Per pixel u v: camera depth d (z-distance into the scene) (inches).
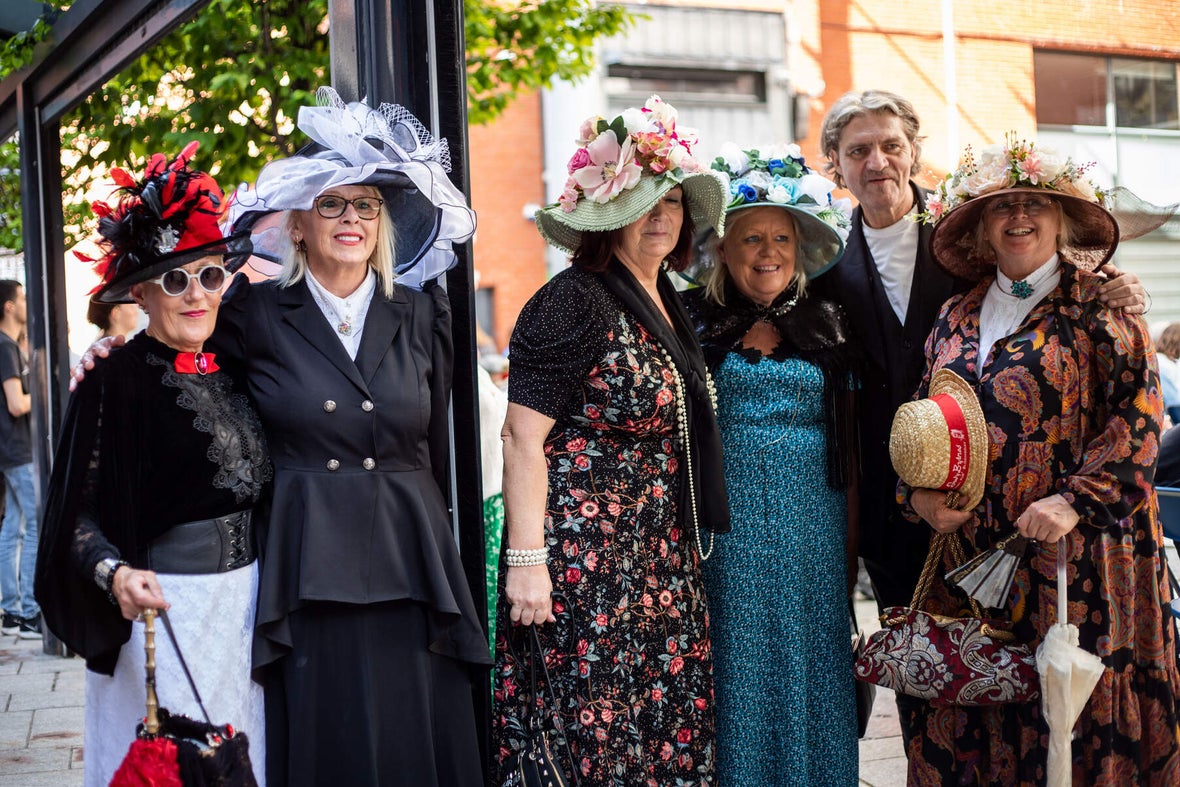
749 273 116.6
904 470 106.6
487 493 150.9
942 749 112.6
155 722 82.3
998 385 106.8
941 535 112.0
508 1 273.6
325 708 90.8
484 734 109.3
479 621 106.3
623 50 441.1
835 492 117.3
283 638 90.3
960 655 106.6
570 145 474.6
